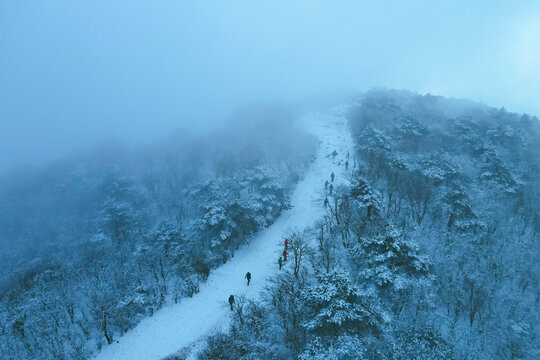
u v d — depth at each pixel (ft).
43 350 68.13
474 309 71.15
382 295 66.95
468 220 91.56
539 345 65.51
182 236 102.06
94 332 72.64
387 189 110.01
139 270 95.81
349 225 92.27
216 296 77.82
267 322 62.75
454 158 128.26
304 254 82.48
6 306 86.02
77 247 126.11
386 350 53.98
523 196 105.60
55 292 90.12
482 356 63.72
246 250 100.68
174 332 67.41
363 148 142.41
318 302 52.90
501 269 82.02
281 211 120.06
